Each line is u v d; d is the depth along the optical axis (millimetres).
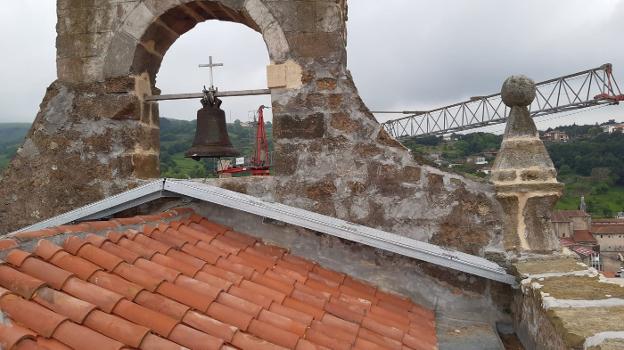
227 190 4684
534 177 4375
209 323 2816
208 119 5633
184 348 2398
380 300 4320
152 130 5621
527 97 4473
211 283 3436
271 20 4984
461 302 4547
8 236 2904
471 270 4152
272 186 4984
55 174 5332
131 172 5207
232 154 5734
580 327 2555
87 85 5281
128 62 5211
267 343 2777
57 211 5316
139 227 3918
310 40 4941
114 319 2469
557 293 3262
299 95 4965
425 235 4703
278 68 4977
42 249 2932
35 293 2471
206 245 4160
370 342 3363
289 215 4324
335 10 4918
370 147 4852
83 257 3094
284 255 4586
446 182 4680
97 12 5250
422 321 4172
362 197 4836
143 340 2395
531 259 4379
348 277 4570
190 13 5344
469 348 3898
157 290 3053
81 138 5301
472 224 4602
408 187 4758
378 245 4242
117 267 3092
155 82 5793
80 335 2271
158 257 3533
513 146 4496
